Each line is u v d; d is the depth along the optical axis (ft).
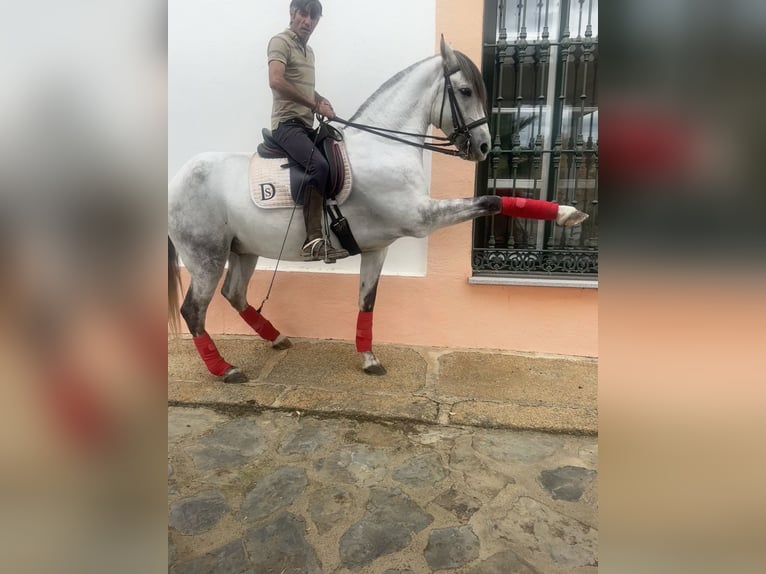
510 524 6.68
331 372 11.06
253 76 11.82
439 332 12.18
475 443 8.53
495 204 9.20
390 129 9.69
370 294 10.82
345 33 11.25
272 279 12.33
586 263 11.63
